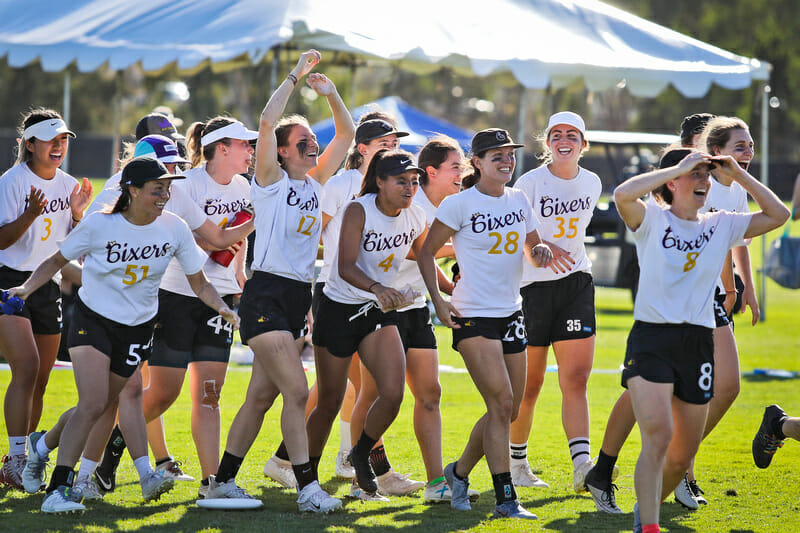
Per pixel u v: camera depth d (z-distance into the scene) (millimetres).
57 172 14109
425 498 12906
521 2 28906
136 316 11812
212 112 137250
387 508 12539
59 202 14086
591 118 133750
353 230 12398
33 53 26141
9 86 134000
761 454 13969
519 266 12305
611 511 12469
